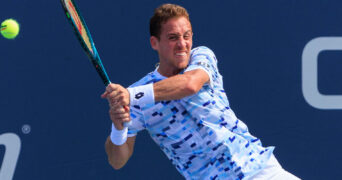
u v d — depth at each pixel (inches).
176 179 603.5
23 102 584.4
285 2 591.2
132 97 354.6
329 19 593.6
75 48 587.2
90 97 590.6
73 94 588.7
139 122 394.6
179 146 394.3
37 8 579.2
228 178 393.4
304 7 591.8
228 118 395.9
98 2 580.7
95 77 590.6
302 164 601.9
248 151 399.5
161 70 397.7
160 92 354.0
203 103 382.3
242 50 591.5
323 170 603.2
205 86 386.0
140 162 599.8
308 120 599.5
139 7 585.6
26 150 587.2
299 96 597.6
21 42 579.2
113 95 351.3
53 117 588.4
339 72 597.6
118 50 585.6
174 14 376.8
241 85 593.0
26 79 583.2
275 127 597.9
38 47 581.6
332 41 593.9
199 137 389.4
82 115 590.9
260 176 401.4
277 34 591.8
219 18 587.8
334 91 598.2
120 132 385.7
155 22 384.5
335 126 601.3
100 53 582.9
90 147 593.6
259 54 592.4
